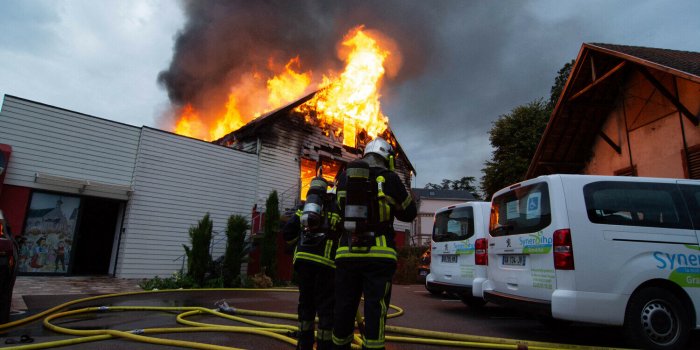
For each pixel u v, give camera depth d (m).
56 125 11.30
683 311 4.20
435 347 4.25
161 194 12.84
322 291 3.37
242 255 11.22
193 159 13.70
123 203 12.53
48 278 10.70
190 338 4.34
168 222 12.84
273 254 12.07
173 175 13.17
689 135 8.58
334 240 3.42
